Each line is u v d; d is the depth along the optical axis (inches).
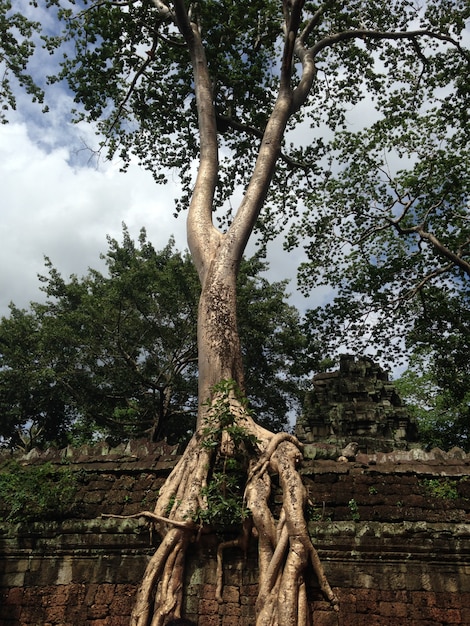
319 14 548.1
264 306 952.3
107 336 943.7
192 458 311.4
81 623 280.2
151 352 979.3
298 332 971.9
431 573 268.8
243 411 327.0
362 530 277.6
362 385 603.5
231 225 434.3
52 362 962.7
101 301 933.8
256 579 274.2
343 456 319.6
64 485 319.3
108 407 1005.8
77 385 953.5
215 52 557.0
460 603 260.2
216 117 565.6
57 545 300.0
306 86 523.2
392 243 732.0
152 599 270.1
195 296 919.7
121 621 277.4
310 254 704.4
